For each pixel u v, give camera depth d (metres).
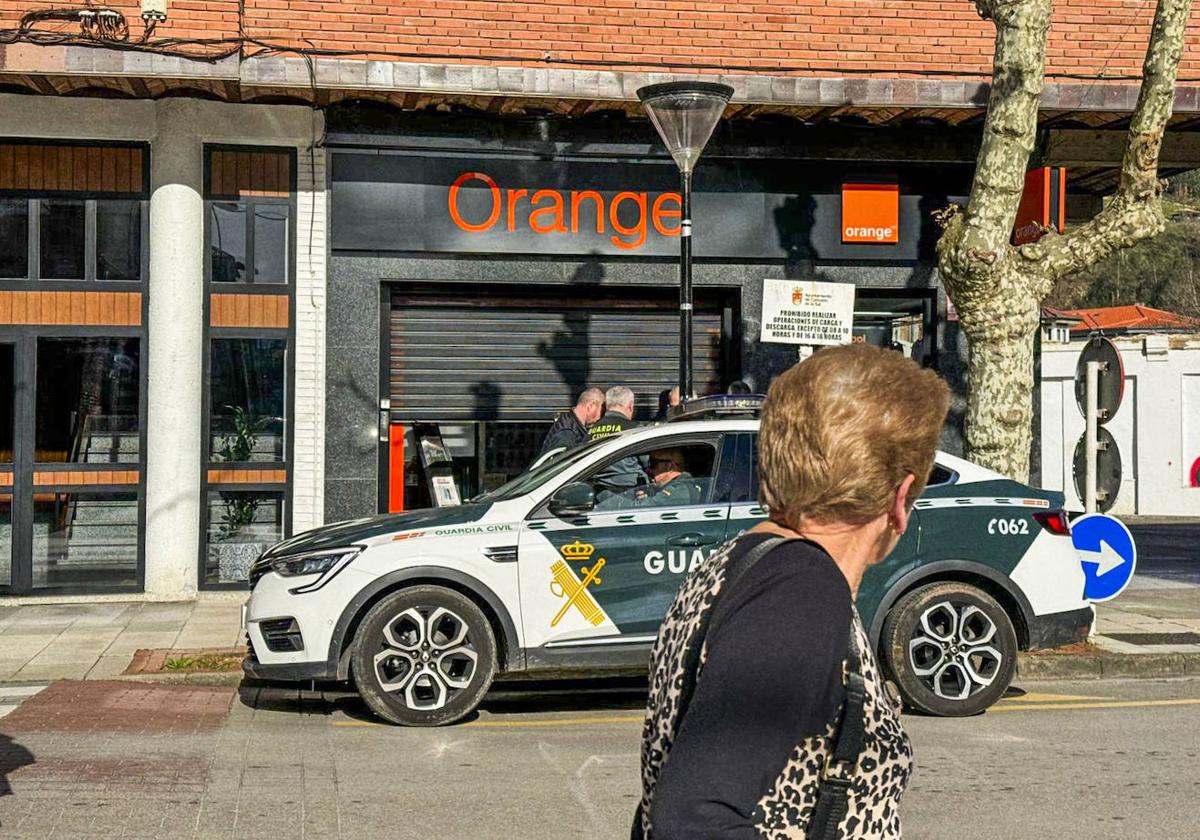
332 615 7.96
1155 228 10.29
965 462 8.72
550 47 12.87
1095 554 10.29
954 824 5.81
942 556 8.34
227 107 12.69
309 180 12.92
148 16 11.62
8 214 12.69
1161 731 7.85
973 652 8.32
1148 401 31.05
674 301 13.72
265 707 8.54
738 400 8.88
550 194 13.12
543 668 8.08
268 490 12.96
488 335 13.41
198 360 12.78
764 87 12.41
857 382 1.93
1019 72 10.05
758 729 1.69
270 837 5.60
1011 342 10.45
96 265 12.77
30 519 12.70
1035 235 12.57
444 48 12.67
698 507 8.25
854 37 13.36
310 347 12.95
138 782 6.48
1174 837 5.62
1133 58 13.62
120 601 12.65
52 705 8.34
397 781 6.60
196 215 12.71
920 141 13.54
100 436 12.81
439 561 8.00
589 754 7.25
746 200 13.39
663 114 10.23
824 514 1.92
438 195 12.95
